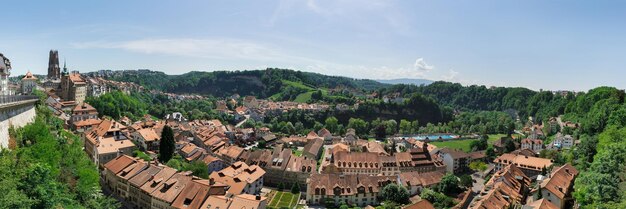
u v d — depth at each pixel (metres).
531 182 195.88
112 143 177.12
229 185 153.38
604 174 116.81
